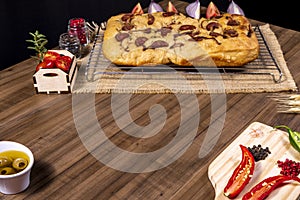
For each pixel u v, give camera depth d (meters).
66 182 1.02
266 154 1.07
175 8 1.90
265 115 1.25
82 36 1.58
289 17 2.77
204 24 1.54
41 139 1.16
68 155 1.10
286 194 0.96
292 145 1.08
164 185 1.01
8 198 0.97
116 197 0.98
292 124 1.21
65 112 1.26
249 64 1.48
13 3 2.23
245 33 1.49
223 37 1.45
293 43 1.65
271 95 1.34
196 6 1.73
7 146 1.00
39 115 1.25
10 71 1.48
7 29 2.25
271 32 1.70
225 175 1.01
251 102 1.31
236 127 1.20
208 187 1.00
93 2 2.50
